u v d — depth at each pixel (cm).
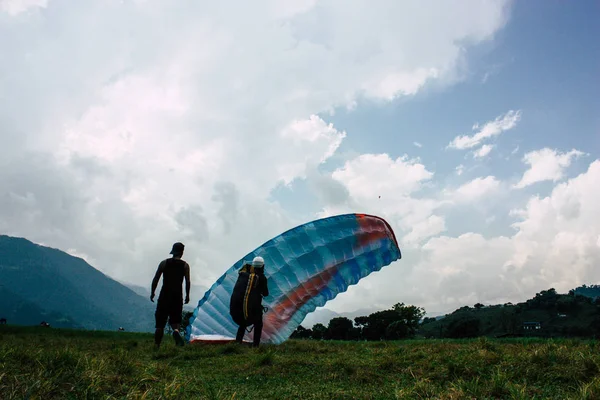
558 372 542
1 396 388
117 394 454
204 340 1355
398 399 466
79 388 437
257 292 1105
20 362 501
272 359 720
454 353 727
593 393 429
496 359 633
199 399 458
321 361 721
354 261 1504
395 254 1558
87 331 1716
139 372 539
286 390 533
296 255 1448
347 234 1496
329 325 5803
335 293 1489
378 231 1527
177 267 1103
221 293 1407
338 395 500
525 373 551
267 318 1382
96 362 529
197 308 1441
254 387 558
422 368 621
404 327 6775
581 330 10106
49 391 419
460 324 9056
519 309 12575
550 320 11275
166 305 1077
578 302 12269
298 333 3300
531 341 945
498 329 10394
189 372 668
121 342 1108
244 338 1373
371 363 693
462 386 481
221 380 604
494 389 471
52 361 501
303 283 1441
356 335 5984
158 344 1059
